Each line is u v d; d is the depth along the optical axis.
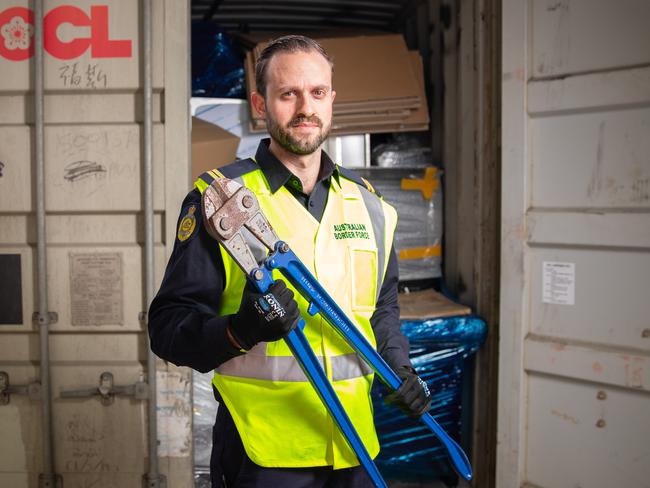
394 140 3.48
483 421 2.95
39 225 2.27
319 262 1.37
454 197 3.32
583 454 2.32
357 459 1.38
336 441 1.36
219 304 1.37
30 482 2.37
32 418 2.37
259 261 1.22
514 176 2.40
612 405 2.24
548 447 2.41
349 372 1.41
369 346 1.36
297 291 1.36
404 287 3.25
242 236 1.18
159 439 2.39
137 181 2.30
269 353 1.35
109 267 2.33
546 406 2.41
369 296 1.46
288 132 1.36
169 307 1.32
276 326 1.14
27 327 2.33
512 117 2.39
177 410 2.39
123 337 2.35
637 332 2.16
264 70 1.39
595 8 2.18
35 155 2.27
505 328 2.46
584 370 2.27
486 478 2.91
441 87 3.48
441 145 3.48
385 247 1.52
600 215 2.20
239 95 3.38
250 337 1.17
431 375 2.86
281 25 4.15
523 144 2.37
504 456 2.48
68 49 2.27
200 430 2.77
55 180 2.30
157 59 2.27
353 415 1.40
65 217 2.32
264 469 1.35
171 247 2.31
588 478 2.31
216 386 1.43
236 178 1.39
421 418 1.45
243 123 3.13
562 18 2.26
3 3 2.24
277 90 1.35
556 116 2.31
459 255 3.19
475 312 3.03
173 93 2.28
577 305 2.30
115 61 2.27
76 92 2.29
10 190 2.29
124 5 2.26
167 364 2.37
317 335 1.37
